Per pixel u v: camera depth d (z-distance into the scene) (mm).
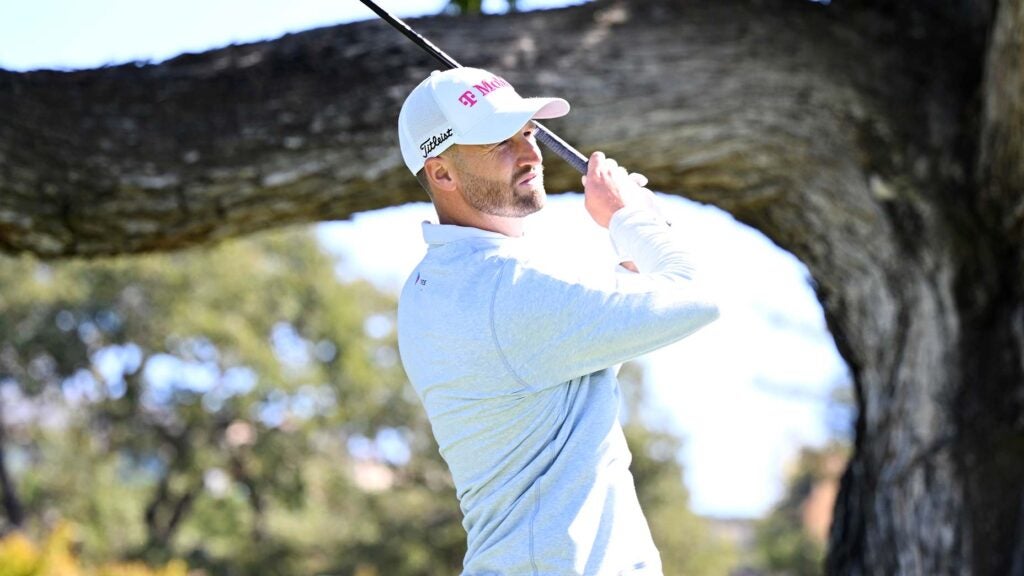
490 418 11234
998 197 20562
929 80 21281
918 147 20938
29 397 124000
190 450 128500
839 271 21344
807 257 21688
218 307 128250
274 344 131250
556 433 11242
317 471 130375
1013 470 19938
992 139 20266
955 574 19797
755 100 20625
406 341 11828
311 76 19797
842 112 20875
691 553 130500
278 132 19500
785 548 129750
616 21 20828
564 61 20297
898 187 20828
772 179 21031
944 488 20047
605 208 12039
